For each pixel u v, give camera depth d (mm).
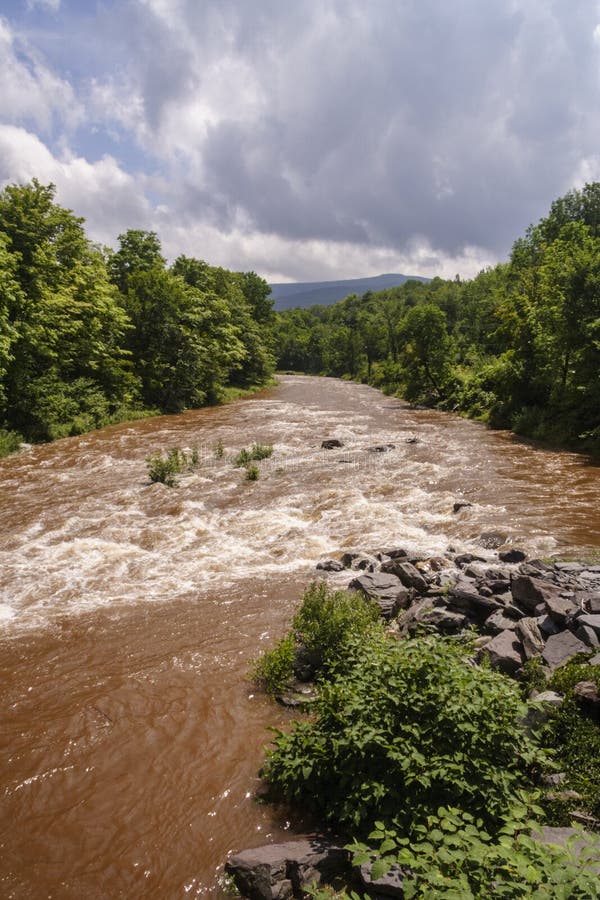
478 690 5363
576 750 5461
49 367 35469
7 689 7617
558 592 8656
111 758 6203
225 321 64250
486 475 21125
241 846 4980
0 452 26203
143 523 16109
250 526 15664
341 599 8633
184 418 39875
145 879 4684
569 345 28891
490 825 4539
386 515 16141
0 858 4922
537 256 55688
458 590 9133
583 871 3379
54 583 11750
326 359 134875
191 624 9602
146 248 55156
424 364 53875
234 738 6535
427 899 3414
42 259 32875
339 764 5199
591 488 19000
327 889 4312
